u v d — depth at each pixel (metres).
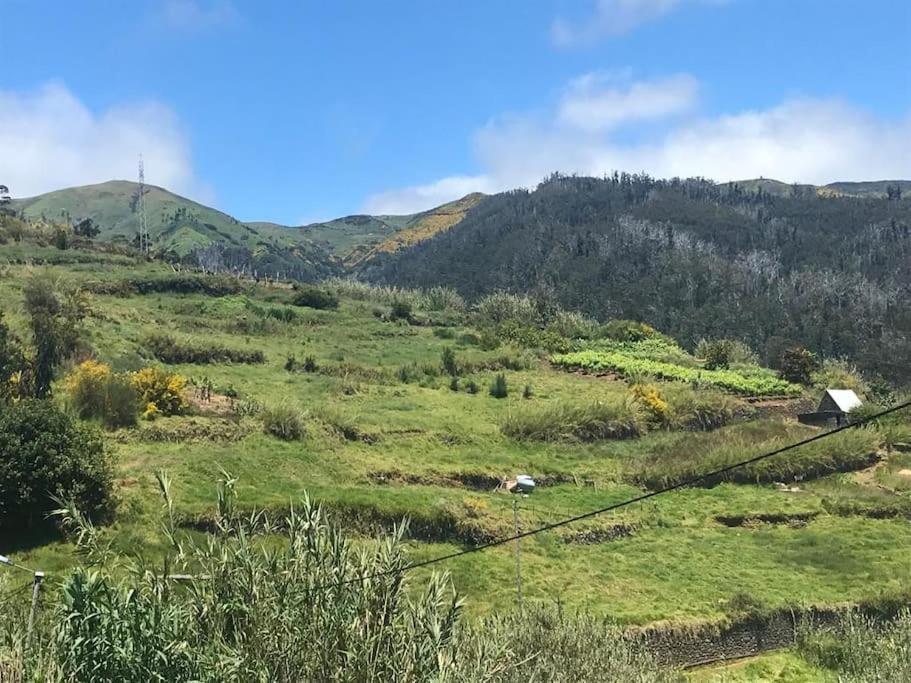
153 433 25.92
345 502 22.50
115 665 6.89
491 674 8.26
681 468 32.97
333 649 7.38
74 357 32.53
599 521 26.81
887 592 22.19
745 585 22.84
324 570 7.84
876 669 16.12
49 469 17.89
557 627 14.05
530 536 24.72
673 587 22.39
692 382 50.34
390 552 8.24
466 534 23.69
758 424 40.66
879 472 34.81
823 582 23.53
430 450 31.69
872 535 27.97
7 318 34.03
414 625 7.66
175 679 6.97
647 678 13.67
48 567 16.05
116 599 7.15
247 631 7.41
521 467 31.14
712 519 29.22
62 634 7.33
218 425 28.02
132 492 20.39
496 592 20.61
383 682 7.26
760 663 19.72
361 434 31.44
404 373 45.97
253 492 22.09
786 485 33.72
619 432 38.22
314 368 44.53
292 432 29.00
